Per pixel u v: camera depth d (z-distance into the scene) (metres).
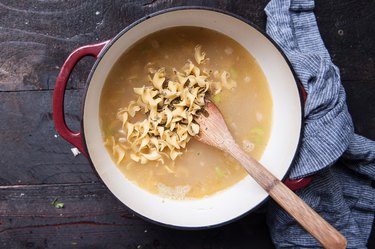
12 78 0.61
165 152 0.57
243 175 0.58
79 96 0.61
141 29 0.54
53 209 0.63
